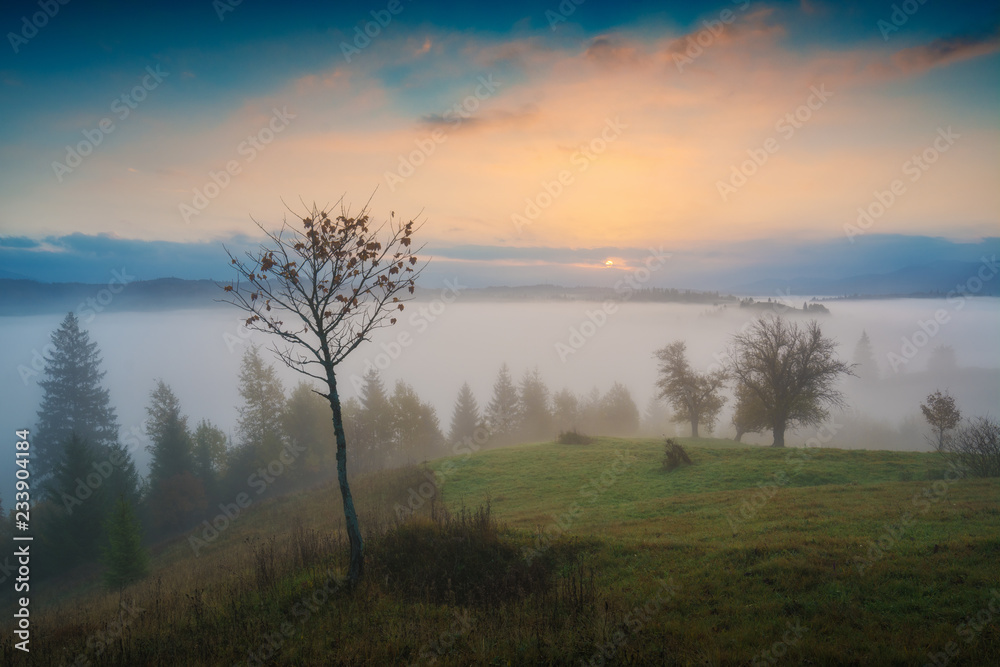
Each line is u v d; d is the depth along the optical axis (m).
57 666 8.59
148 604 12.13
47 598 28.69
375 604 9.77
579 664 7.36
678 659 7.42
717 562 11.48
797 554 11.46
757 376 45.50
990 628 7.76
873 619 8.44
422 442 72.88
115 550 23.28
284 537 23.38
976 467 23.00
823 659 7.36
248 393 60.88
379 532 13.73
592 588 10.03
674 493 24.00
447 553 11.91
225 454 61.72
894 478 23.84
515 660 7.48
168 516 47.81
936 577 9.70
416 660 7.62
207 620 9.73
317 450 63.50
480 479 31.23
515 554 12.22
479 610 9.59
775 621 8.64
